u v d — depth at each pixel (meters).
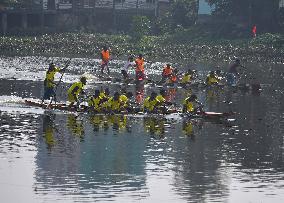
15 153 41.59
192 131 51.00
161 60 125.50
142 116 56.97
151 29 153.25
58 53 132.38
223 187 35.75
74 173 37.44
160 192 34.56
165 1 162.12
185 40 142.62
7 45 131.88
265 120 57.22
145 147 44.56
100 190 34.56
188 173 38.31
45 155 41.34
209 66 114.12
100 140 46.28
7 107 58.97
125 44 139.38
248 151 44.41
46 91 59.56
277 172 39.06
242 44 134.00
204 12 151.12
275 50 128.62
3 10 142.12
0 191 34.00
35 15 152.50
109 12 157.00
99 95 57.62
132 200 33.31
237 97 73.62
